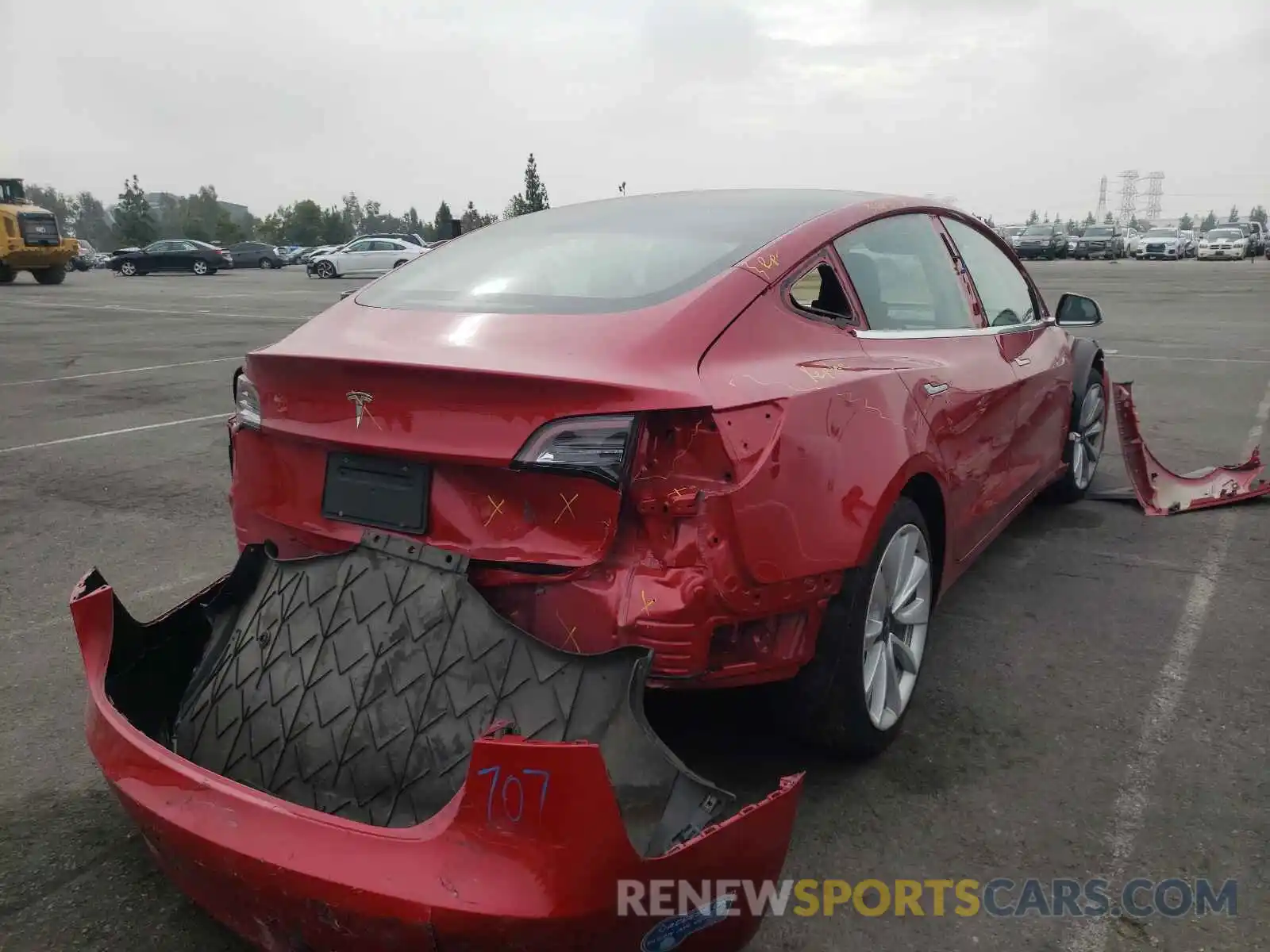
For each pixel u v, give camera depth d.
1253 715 3.32
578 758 1.75
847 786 2.91
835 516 2.56
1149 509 5.55
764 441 2.36
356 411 2.40
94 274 44.66
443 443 2.28
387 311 2.84
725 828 1.90
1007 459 4.11
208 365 12.08
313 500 2.56
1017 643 3.89
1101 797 2.86
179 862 2.06
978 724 3.27
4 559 5.00
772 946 2.32
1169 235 48.69
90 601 2.49
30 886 2.55
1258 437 7.47
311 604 2.43
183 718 2.48
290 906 1.89
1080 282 27.17
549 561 2.23
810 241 3.02
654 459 2.25
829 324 2.95
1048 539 5.17
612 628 2.22
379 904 1.81
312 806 2.16
